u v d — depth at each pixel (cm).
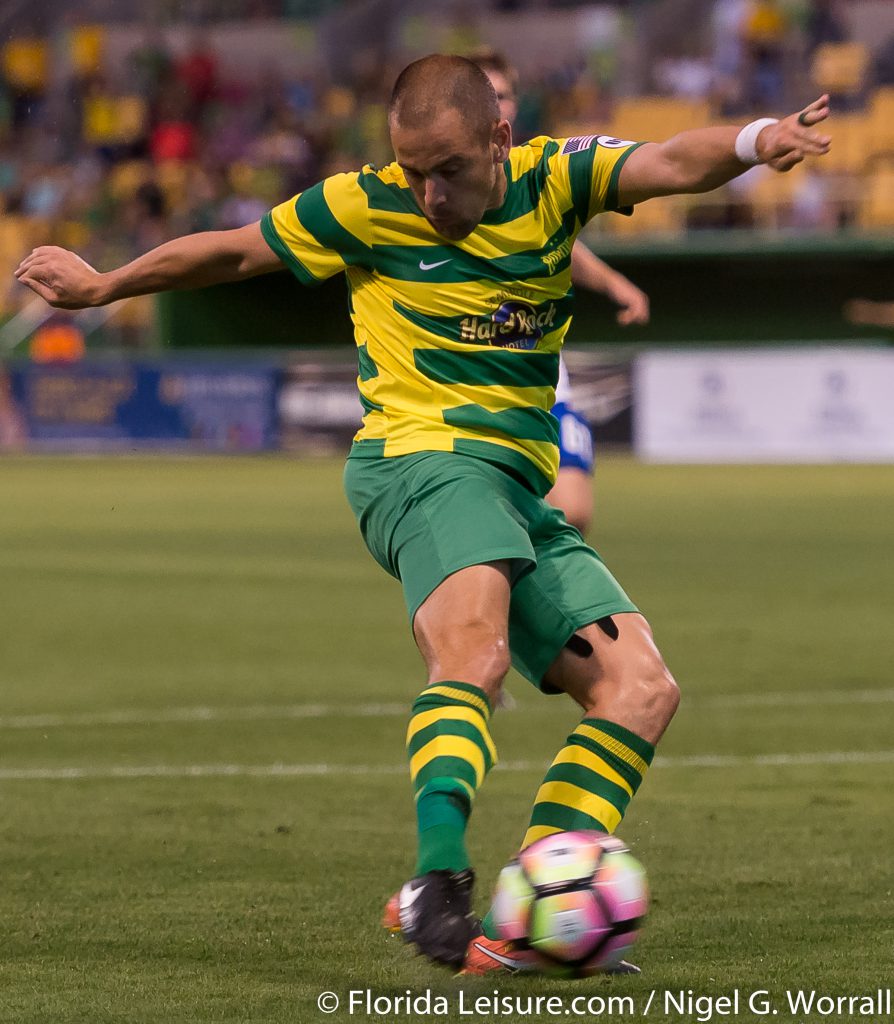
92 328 9956
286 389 8462
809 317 9431
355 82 11450
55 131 11719
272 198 10488
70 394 8706
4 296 10412
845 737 2419
